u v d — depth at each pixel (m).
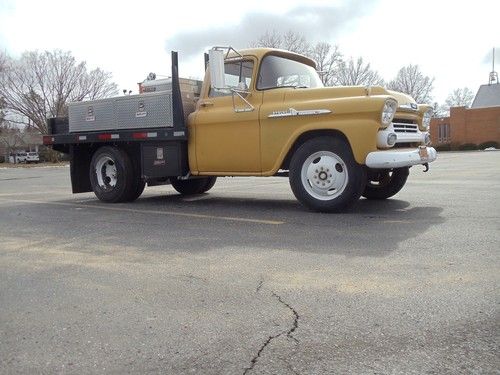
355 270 4.12
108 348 2.89
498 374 2.48
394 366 2.59
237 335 3.00
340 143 6.56
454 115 56.25
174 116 7.99
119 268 4.47
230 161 7.58
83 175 9.73
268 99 7.21
